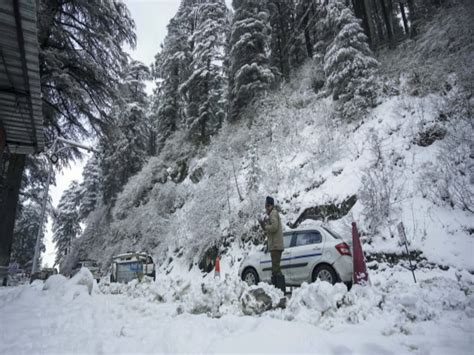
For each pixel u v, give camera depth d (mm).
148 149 38594
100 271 24250
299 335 3383
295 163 16453
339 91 16953
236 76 23125
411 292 5168
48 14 12844
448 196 10109
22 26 5410
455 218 9547
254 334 3449
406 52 18062
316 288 4461
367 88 15852
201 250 16875
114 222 28047
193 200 20844
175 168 27516
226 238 16094
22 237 41750
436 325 3734
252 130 20859
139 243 23406
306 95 21047
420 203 10539
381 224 10727
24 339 3605
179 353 3012
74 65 14273
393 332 3510
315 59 22547
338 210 12430
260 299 4918
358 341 3186
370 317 4164
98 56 15227
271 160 17641
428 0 22125
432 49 15992
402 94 15047
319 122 17469
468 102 11773
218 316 4777
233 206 16875
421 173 11227
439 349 2932
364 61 16047
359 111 15570
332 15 17609
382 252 9977
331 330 3719
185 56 30672
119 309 5676
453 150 10992
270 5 28500
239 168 18656
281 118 19969
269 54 30156
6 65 6469
